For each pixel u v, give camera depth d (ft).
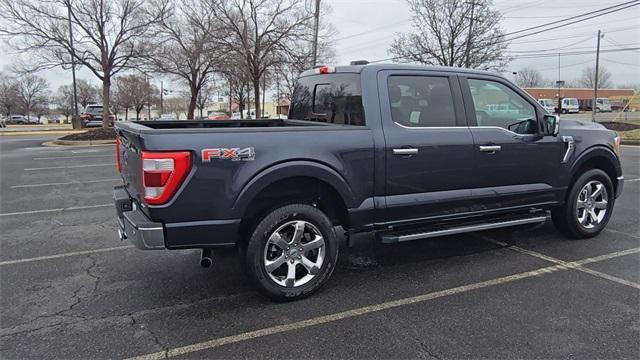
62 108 285.23
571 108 180.75
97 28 76.28
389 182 13.76
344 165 12.98
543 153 16.39
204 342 10.59
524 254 16.40
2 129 114.62
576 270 14.74
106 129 75.36
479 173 15.19
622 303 12.31
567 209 17.58
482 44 84.89
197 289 13.60
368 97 13.75
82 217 22.67
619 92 247.29
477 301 12.56
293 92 18.47
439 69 14.98
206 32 79.05
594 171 17.79
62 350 10.24
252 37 79.56
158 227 11.28
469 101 15.28
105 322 11.54
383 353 10.03
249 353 10.10
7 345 10.44
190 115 93.15
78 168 41.22
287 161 12.21
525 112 16.43
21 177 35.96
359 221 13.58
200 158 11.32
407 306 12.33
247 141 11.80
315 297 12.98
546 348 10.14
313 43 76.48
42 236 19.26
